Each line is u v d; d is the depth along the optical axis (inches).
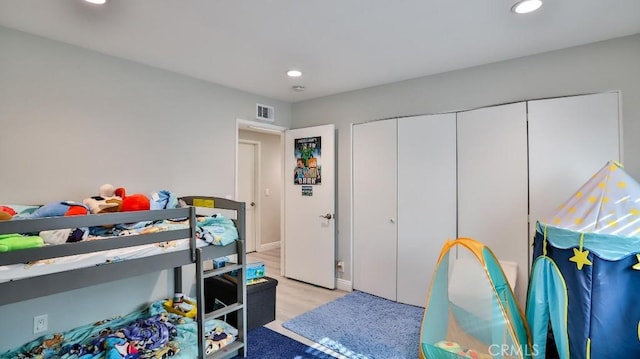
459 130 119.3
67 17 80.0
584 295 70.3
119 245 70.5
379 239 139.1
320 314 122.7
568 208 81.4
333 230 150.0
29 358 79.7
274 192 233.5
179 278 118.0
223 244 91.4
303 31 88.7
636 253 65.9
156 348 85.0
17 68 86.4
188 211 83.5
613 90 94.2
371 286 142.3
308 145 158.1
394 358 93.4
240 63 113.0
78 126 97.2
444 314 88.7
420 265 128.0
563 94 101.5
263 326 113.5
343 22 83.7
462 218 118.6
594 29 88.4
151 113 114.4
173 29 87.0
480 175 114.7
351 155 148.4
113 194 99.8
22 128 87.2
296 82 135.0
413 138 129.3
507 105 109.1
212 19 81.7
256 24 84.5
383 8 76.7
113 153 104.7
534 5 75.7
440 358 85.0
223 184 137.2
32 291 60.6
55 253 62.2
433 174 124.6
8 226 57.5
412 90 131.0
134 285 108.4
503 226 110.0
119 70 106.3
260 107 155.5
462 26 86.2
